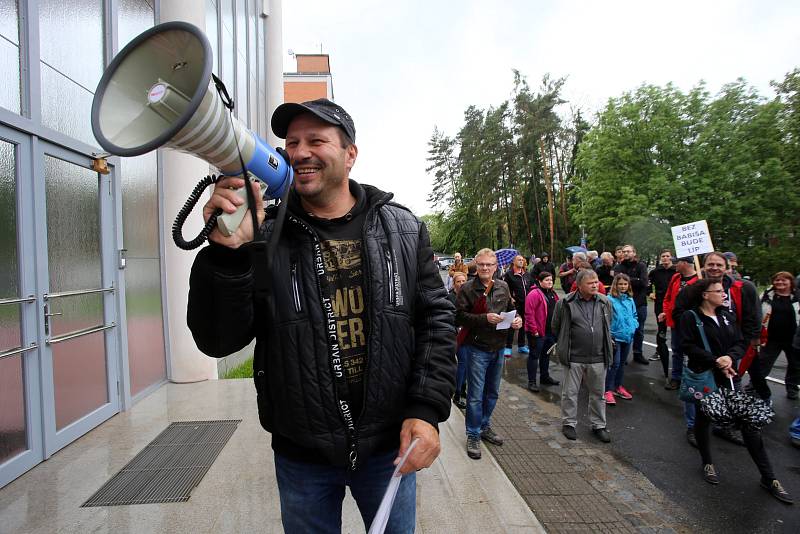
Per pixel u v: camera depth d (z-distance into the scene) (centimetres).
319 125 127
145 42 98
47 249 332
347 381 127
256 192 108
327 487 133
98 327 399
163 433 383
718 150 2192
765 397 468
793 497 343
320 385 122
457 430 454
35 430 320
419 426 125
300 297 124
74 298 366
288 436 125
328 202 137
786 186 2027
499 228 3841
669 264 777
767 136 2092
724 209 2106
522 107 3117
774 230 2069
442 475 343
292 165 125
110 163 415
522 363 803
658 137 2325
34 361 319
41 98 336
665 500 338
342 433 124
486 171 3409
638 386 637
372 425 127
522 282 832
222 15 765
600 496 342
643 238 2258
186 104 94
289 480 131
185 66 98
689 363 386
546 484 361
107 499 279
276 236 117
